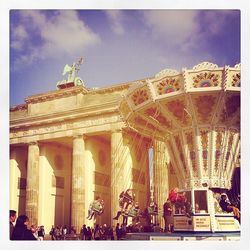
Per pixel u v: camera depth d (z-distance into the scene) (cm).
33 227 2831
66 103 3256
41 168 3422
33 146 3400
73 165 3183
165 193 2816
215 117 1366
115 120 3061
